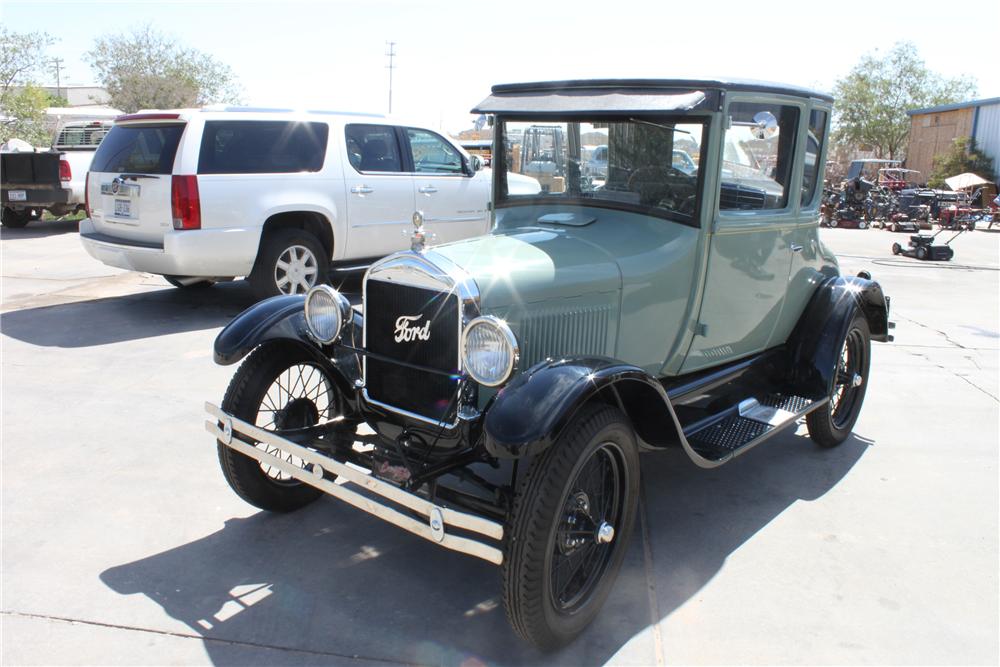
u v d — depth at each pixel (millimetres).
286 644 2662
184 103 31078
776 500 3900
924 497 3969
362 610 2879
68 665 2512
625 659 2637
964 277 11469
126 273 9297
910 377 6086
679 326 3605
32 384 5207
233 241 6703
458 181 8609
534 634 2525
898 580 3180
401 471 2805
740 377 4176
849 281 4539
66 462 4039
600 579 2811
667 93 3357
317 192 7258
